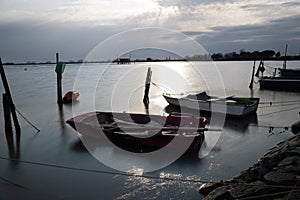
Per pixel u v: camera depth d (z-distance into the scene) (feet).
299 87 101.65
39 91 113.19
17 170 32.07
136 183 28.63
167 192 26.63
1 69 44.19
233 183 25.08
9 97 45.39
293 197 20.18
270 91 101.71
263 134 44.57
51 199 25.96
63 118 58.54
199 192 26.40
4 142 41.70
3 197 26.30
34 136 44.52
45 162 34.27
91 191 27.25
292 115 58.54
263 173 25.12
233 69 269.64
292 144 29.27
